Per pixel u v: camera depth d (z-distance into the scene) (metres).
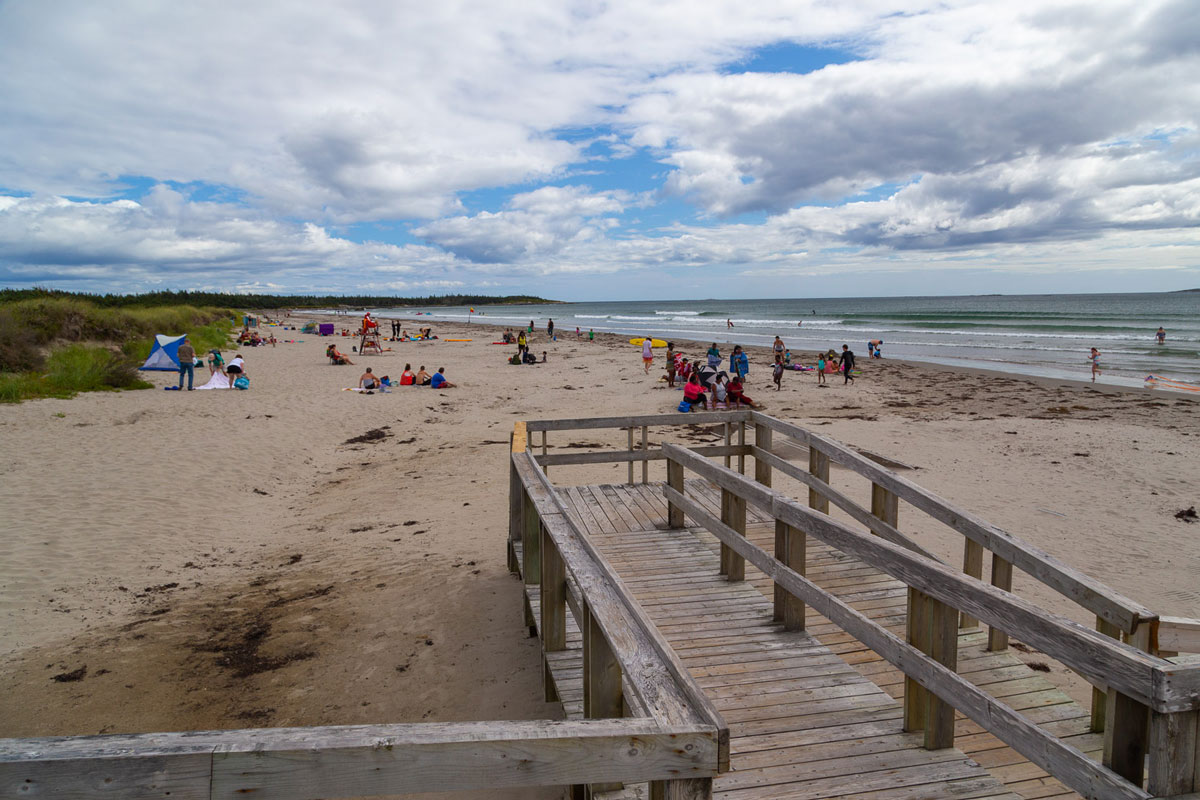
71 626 5.76
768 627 4.36
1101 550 7.57
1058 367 27.09
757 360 31.02
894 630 4.39
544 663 4.23
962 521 3.92
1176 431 14.04
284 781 1.61
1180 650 2.92
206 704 4.65
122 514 8.48
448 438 13.69
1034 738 2.34
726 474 4.85
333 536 8.16
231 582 6.77
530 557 5.50
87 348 22.27
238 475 10.48
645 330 61.91
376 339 35.50
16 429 12.21
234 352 31.91
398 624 5.84
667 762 1.74
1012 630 2.46
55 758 1.52
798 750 3.08
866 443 12.97
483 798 3.75
